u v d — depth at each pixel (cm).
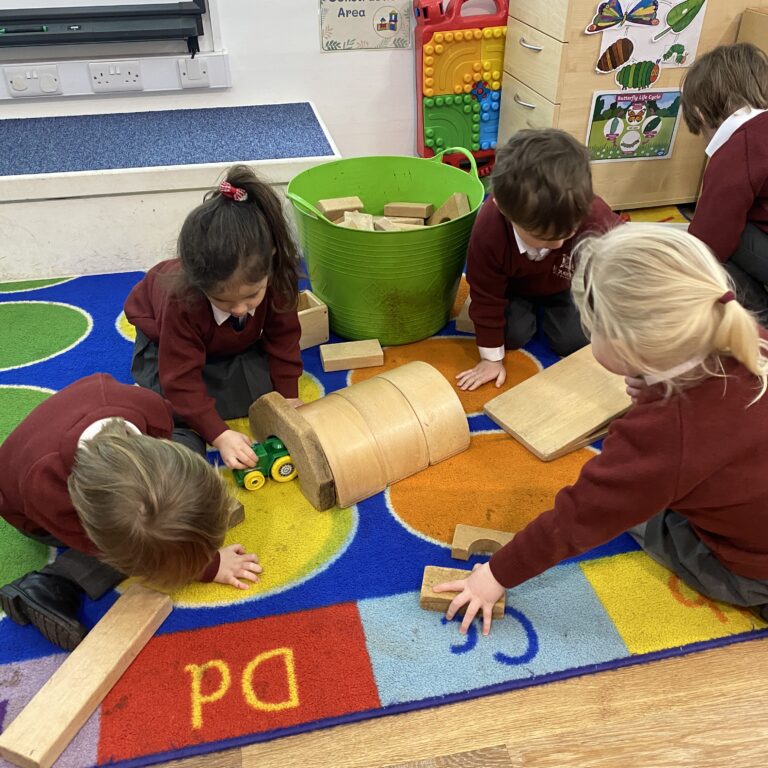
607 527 84
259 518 116
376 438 118
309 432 114
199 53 198
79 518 86
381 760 85
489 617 98
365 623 100
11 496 96
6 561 109
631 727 89
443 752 86
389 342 158
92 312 167
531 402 135
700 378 76
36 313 166
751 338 71
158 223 178
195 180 172
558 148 116
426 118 208
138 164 172
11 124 195
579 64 177
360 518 116
